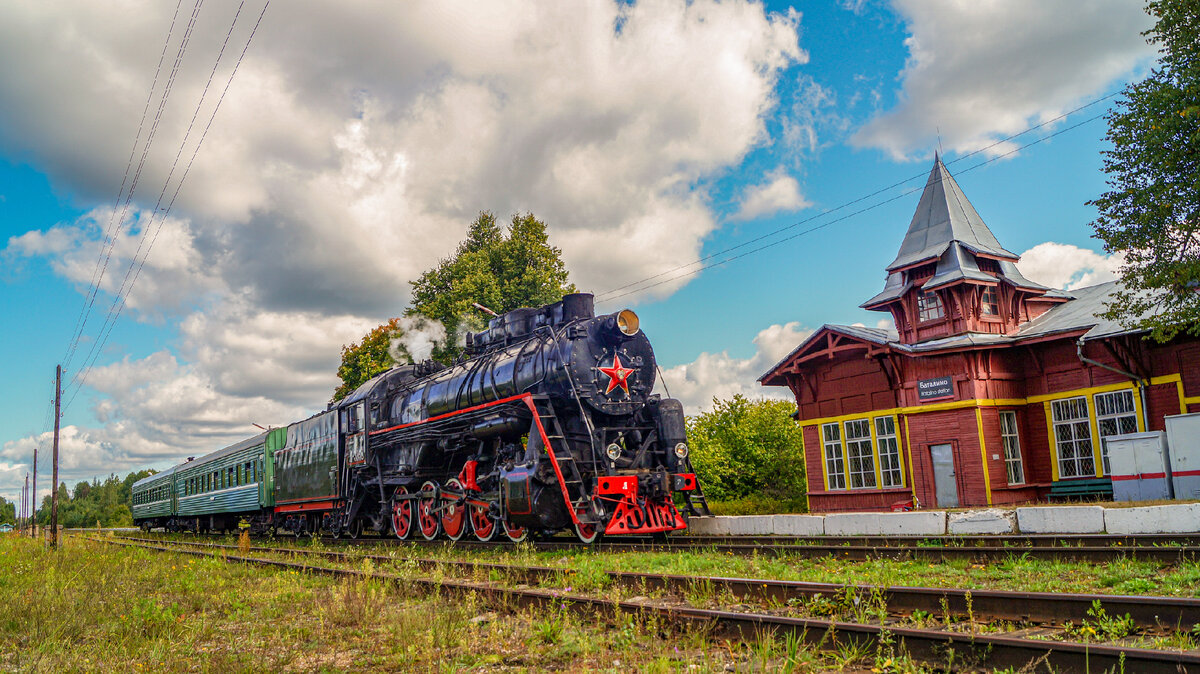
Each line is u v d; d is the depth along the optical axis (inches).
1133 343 655.8
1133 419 659.4
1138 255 587.2
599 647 233.1
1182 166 569.9
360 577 398.0
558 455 533.3
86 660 257.9
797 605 270.7
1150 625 213.2
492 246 1379.2
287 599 367.6
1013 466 717.3
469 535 647.8
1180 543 386.9
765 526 601.0
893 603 259.4
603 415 564.4
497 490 585.3
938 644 195.6
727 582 302.4
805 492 1016.2
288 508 935.7
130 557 653.3
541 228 1395.2
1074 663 175.6
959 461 711.7
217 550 690.2
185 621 322.3
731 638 230.5
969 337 717.3
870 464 803.4
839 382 841.5
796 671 195.5
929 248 777.6
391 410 772.0
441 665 222.8
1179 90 552.1
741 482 1059.9
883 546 440.1
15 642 295.7
